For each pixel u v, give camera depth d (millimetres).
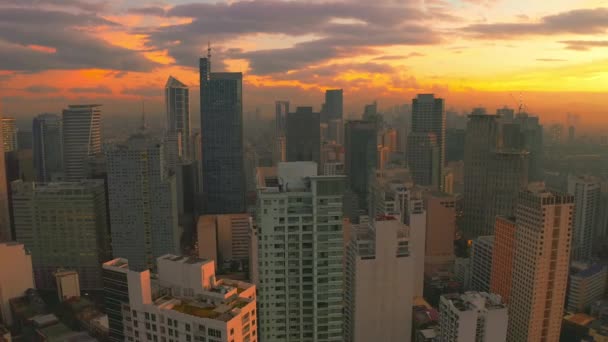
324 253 154750
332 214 152625
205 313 114875
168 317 115562
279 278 156375
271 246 154250
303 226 153750
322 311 158250
